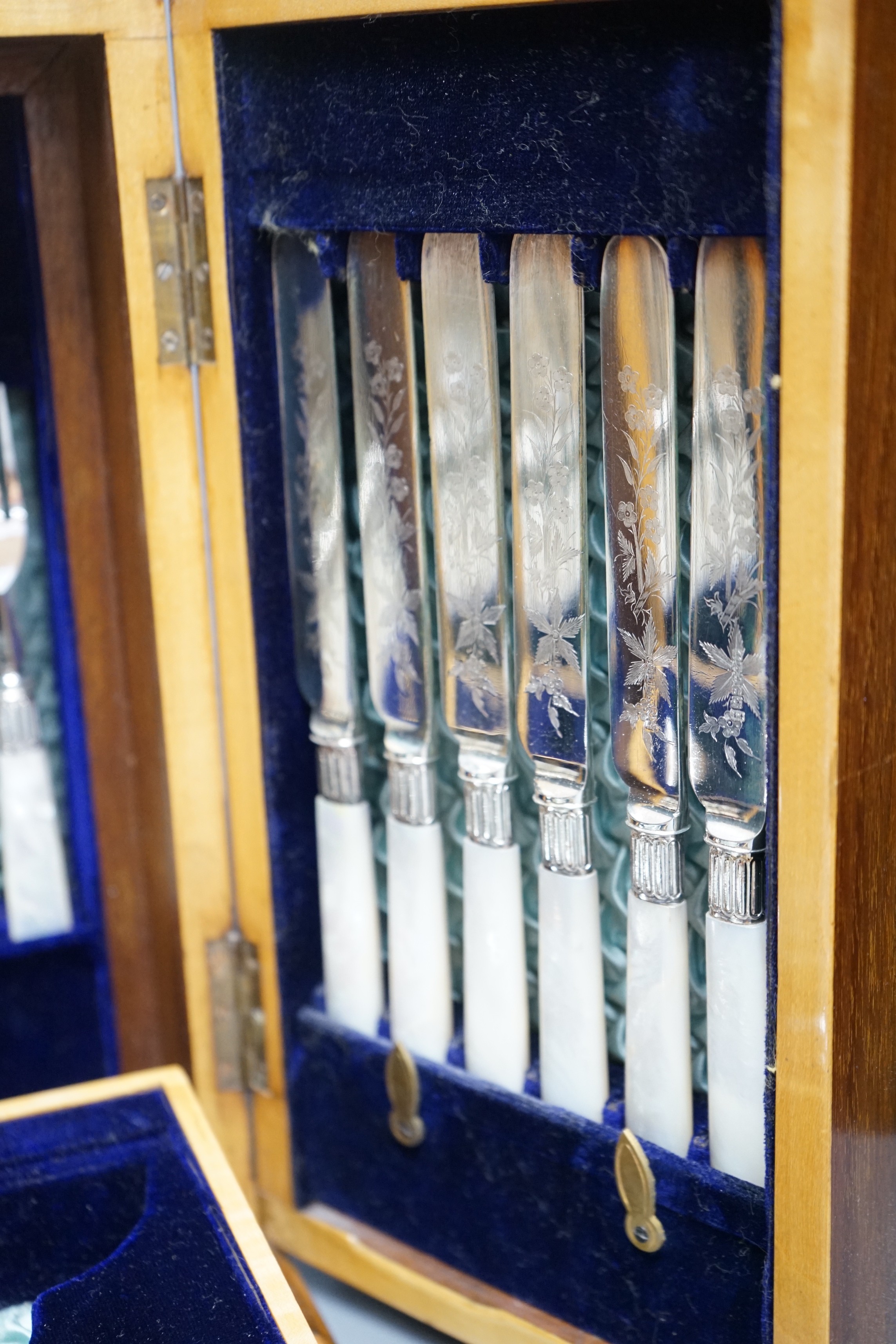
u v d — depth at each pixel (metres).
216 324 0.84
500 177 0.71
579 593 0.76
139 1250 0.77
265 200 0.81
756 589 0.68
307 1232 0.98
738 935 0.73
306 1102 0.97
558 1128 0.83
